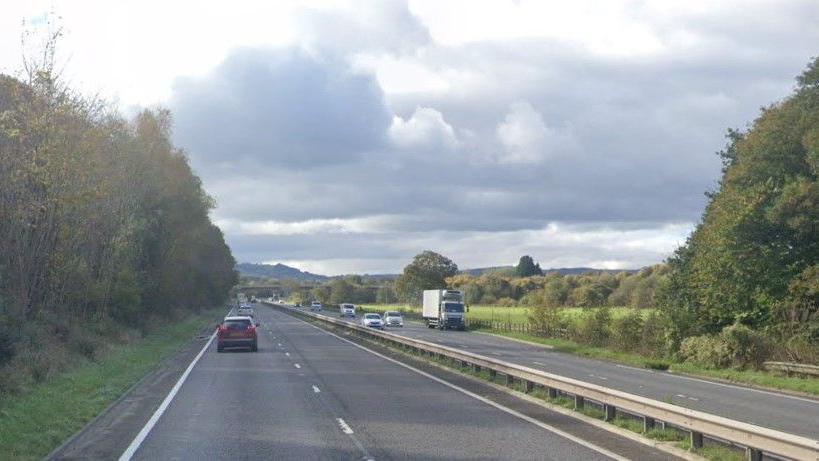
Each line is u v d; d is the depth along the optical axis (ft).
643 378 99.76
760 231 134.82
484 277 546.26
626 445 45.03
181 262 239.50
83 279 136.46
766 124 145.89
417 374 92.99
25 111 97.35
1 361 75.05
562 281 386.93
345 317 359.46
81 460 41.47
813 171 135.44
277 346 152.87
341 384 81.46
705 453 40.68
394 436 48.62
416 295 535.60
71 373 83.71
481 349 155.33
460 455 42.29
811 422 59.52
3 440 44.39
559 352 159.94
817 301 129.18
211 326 263.29
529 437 47.96
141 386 80.43
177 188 219.41
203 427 52.80
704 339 128.36
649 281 312.50
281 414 59.00
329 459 41.55
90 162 109.81
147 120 208.64
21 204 99.50
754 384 98.68
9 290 101.50
